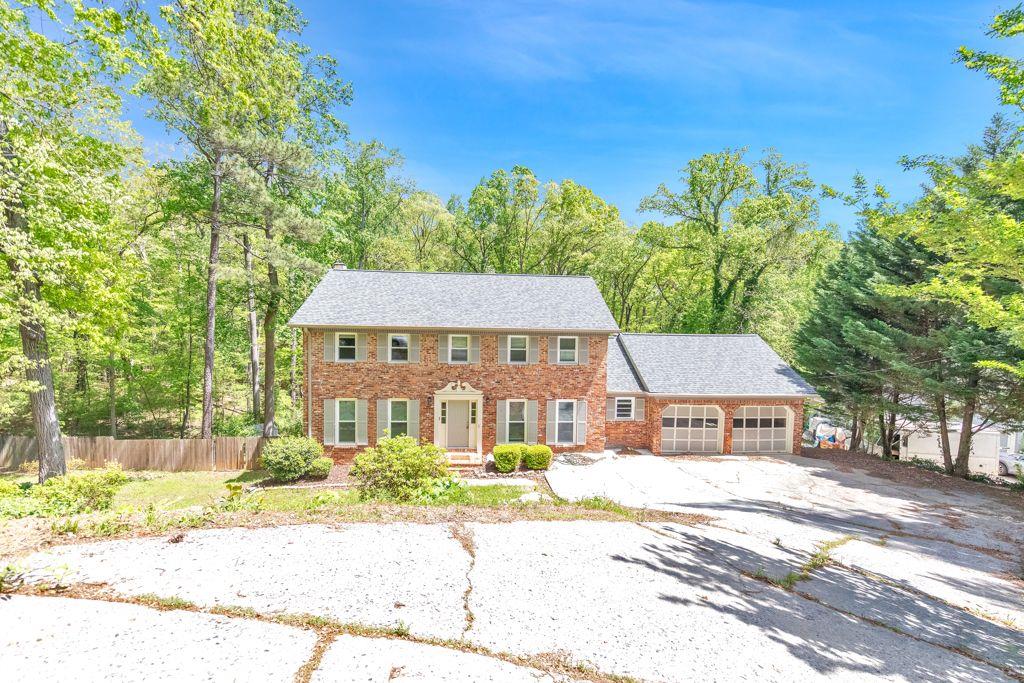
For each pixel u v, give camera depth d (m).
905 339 20.75
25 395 24.23
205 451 19.17
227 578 6.07
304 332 19.17
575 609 5.98
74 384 26.33
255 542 7.32
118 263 16.31
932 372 19.61
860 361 23.88
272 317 24.88
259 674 4.23
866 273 23.09
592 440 20.66
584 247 35.66
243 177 20.23
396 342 19.47
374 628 5.17
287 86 22.52
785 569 8.41
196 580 5.96
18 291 13.24
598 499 11.42
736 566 8.16
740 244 31.08
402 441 12.18
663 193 35.44
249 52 17.16
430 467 12.09
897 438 25.41
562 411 20.44
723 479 17.39
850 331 21.95
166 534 7.52
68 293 14.55
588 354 20.50
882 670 5.46
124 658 4.34
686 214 35.72
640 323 44.66
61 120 13.73
